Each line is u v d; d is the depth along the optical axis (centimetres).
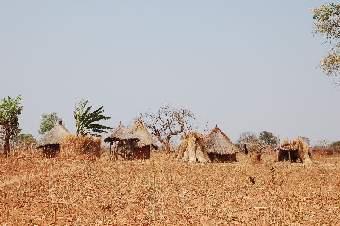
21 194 7231
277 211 6334
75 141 12888
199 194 7731
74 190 7756
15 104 14225
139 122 16038
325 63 9638
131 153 15188
